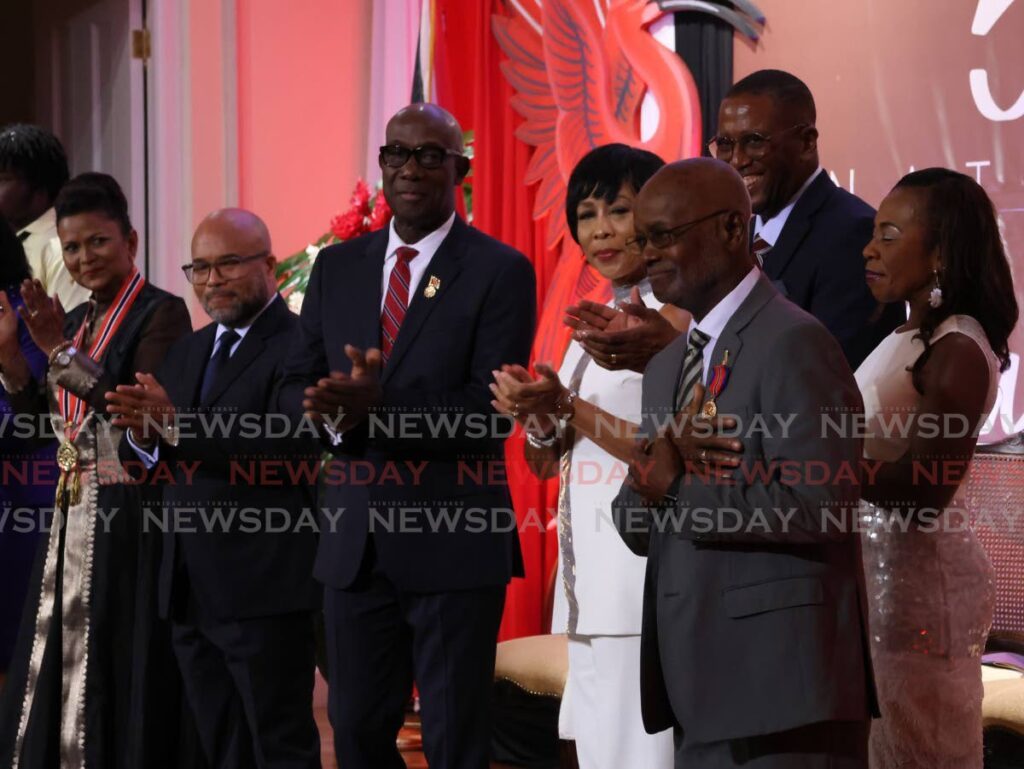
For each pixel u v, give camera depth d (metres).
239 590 6.48
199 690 6.70
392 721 5.95
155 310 7.15
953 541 5.09
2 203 9.97
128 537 6.90
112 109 12.86
